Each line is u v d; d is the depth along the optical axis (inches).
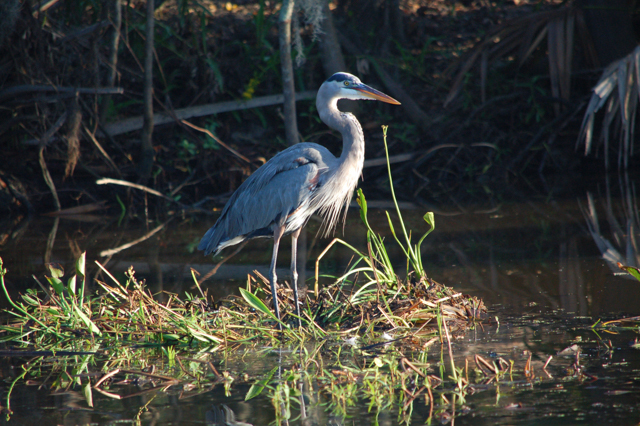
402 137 693.3
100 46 638.5
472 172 683.4
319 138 716.0
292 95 593.0
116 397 221.9
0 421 203.9
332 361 251.3
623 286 322.7
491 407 201.8
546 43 696.4
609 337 260.1
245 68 738.2
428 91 759.1
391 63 739.4
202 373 243.4
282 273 389.7
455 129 692.7
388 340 274.1
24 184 612.7
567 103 669.9
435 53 821.2
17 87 548.7
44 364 259.8
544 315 290.7
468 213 529.0
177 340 284.7
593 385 214.5
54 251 451.8
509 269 365.4
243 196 327.3
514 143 695.7
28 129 600.7
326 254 433.1
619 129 683.4
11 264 418.9
